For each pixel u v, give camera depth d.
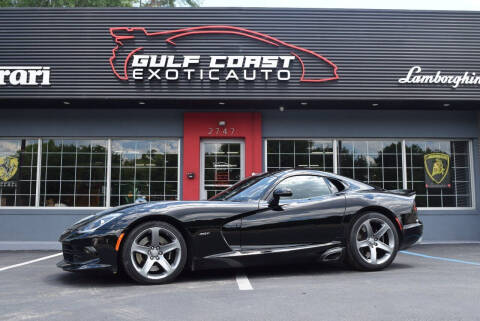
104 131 8.25
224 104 8.02
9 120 8.21
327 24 7.93
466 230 8.25
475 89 7.86
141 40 7.77
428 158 8.52
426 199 8.41
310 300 3.12
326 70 7.82
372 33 7.94
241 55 7.79
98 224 3.79
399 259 5.52
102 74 7.68
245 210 4.08
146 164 8.30
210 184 8.29
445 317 2.67
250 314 2.76
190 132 8.26
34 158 8.26
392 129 8.43
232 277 4.14
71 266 3.82
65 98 7.60
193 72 7.71
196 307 2.96
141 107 8.25
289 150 8.43
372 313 2.77
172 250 3.89
